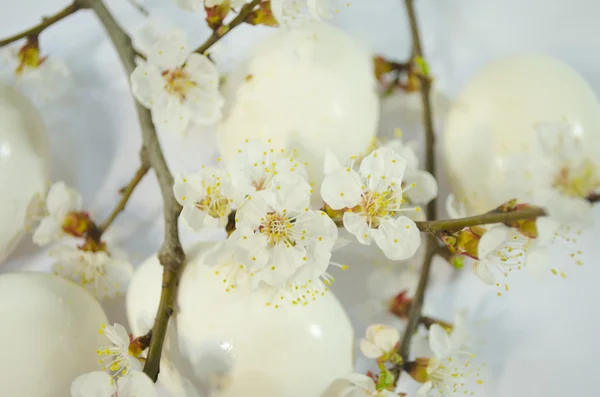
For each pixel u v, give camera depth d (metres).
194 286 0.40
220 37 0.41
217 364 0.39
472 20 0.45
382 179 0.39
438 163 0.44
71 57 0.45
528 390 0.44
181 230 0.43
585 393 0.43
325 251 0.38
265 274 0.39
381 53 0.45
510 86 0.42
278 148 0.42
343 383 0.40
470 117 0.42
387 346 0.41
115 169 0.45
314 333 0.40
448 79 0.45
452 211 0.42
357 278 0.44
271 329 0.39
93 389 0.38
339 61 0.42
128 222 0.44
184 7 0.40
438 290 0.44
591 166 0.37
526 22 0.45
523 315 0.44
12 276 0.41
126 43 0.42
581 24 0.45
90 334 0.41
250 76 0.42
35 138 0.43
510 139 0.42
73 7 0.43
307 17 0.41
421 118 0.45
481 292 0.44
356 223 0.38
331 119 0.42
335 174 0.38
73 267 0.43
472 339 0.44
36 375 0.40
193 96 0.42
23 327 0.40
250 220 0.38
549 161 0.37
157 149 0.41
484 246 0.38
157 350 0.39
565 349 0.44
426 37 0.45
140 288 0.41
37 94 0.44
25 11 0.45
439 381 0.41
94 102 0.45
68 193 0.43
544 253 0.39
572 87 0.42
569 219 0.37
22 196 0.42
